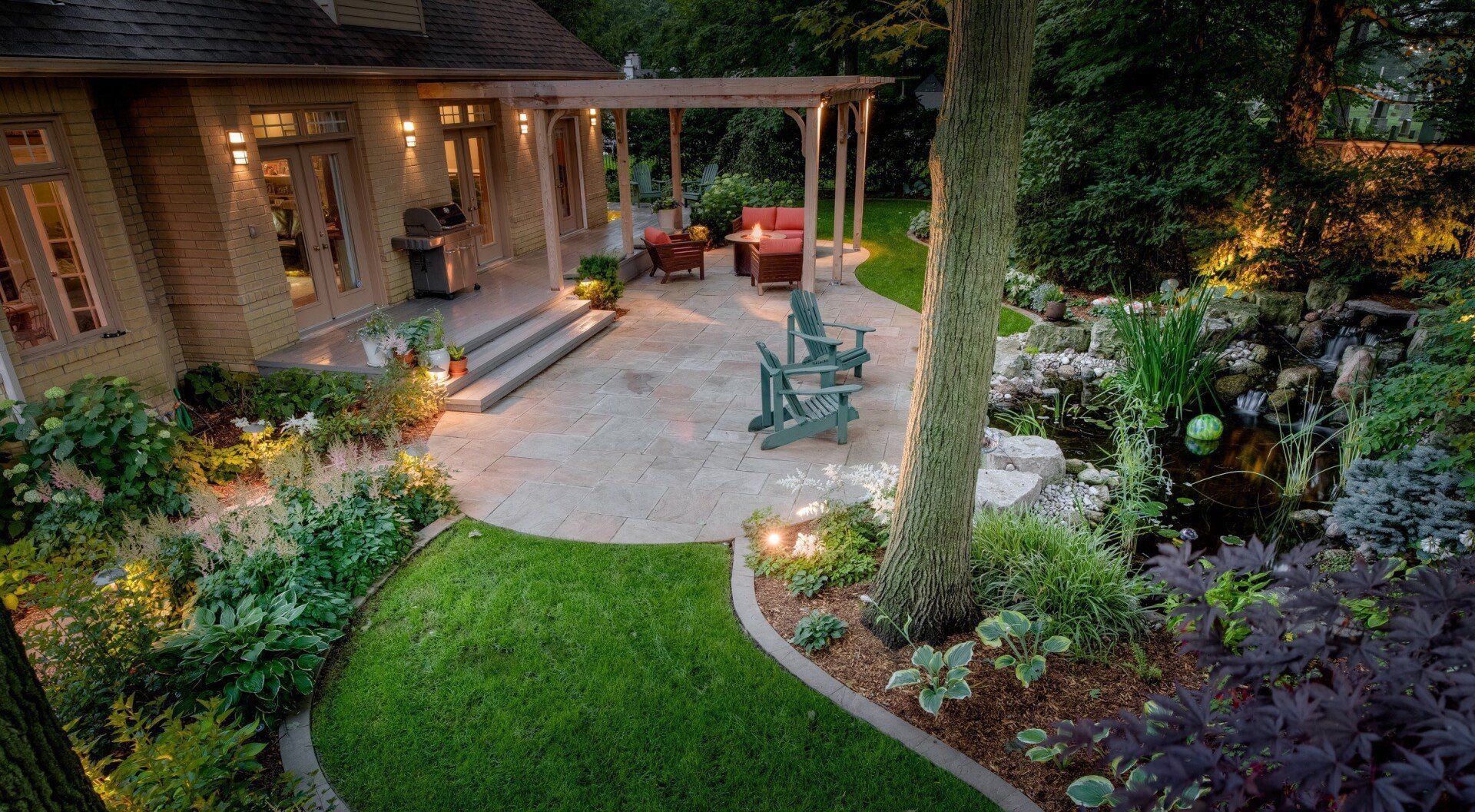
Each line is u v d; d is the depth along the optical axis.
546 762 3.68
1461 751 1.77
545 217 10.92
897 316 11.23
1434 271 7.88
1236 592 4.12
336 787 3.58
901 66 24.53
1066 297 12.20
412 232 10.41
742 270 13.85
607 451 7.00
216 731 3.18
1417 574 2.32
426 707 4.03
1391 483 5.65
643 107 10.71
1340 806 1.84
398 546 5.35
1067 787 3.37
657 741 3.78
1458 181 9.91
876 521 5.35
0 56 5.40
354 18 9.43
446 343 8.32
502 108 12.64
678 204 15.73
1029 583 4.49
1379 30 11.83
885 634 4.37
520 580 5.08
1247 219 10.94
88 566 4.38
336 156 9.41
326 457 6.70
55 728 2.25
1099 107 12.44
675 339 10.24
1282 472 7.10
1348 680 2.23
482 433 7.40
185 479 5.92
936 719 3.84
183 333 8.24
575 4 25.59
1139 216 11.68
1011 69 3.34
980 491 5.91
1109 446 7.66
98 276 6.90
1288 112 11.19
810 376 8.81
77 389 5.83
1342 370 8.62
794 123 23.69
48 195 6.51
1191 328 8.47
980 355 3.78
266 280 8.28
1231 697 2.76
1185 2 11.71
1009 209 3.59
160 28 6.80
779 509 5.93
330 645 4.45
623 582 5.04
